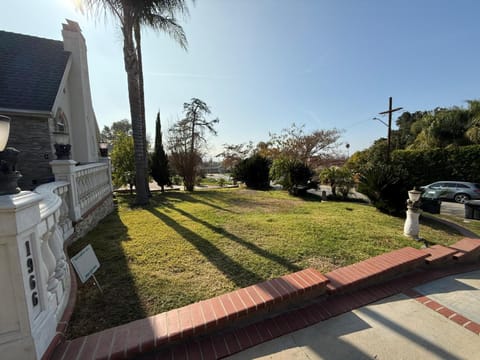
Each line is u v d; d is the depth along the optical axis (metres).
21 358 1.41
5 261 1.35
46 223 1.91
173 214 6.47
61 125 8.74
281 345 1.98
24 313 1.41
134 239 4.26
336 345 1.98
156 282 2.76
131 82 7.75
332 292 2.68
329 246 4.01
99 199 5.95
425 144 15.40
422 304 2.61
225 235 4.52
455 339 2.06
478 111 13.84
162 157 13.64
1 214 1.29
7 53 8.06
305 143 21.52
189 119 20.64
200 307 2.20
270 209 7.38
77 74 9.52
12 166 1.48
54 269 1.96
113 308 2.27
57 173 3.90
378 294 2.79
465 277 3.35
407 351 1.92
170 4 7.12
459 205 10.89
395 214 6.73
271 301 2.31
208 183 23.42
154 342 1.79
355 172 10.70
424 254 3.59
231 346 1.95
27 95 7.12
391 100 14.95
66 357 1.62
